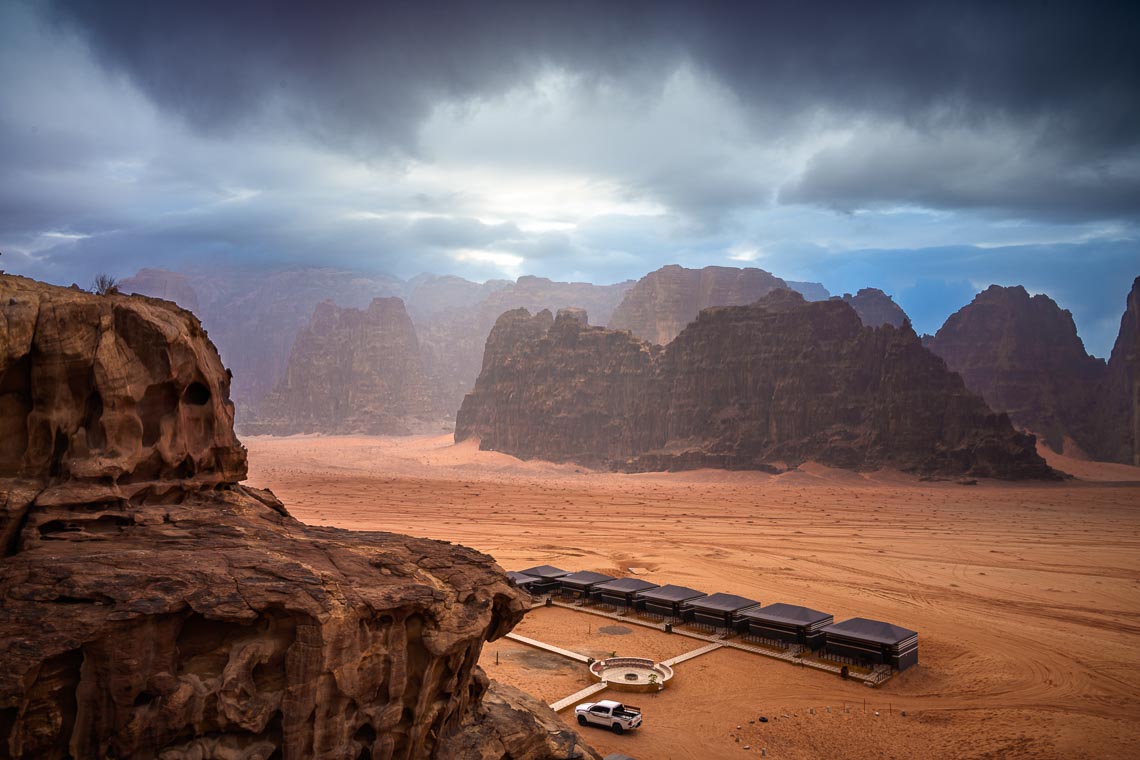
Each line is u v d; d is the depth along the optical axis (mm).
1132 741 46906
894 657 58906
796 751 45156
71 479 25766
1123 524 156875
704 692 54531
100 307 27172
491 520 150875
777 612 67500
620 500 198750
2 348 24297
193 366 29578
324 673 24562
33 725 21297
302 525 32406
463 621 28359
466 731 30797
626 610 77000
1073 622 75875
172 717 22734
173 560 24609
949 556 115125
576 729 47469
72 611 21781
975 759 44281
